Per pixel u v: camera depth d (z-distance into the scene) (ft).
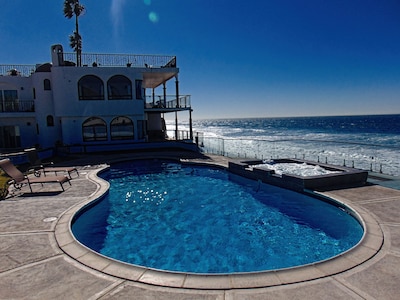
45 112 74.64
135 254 21.17
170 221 27.58
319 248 21.39
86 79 73.20
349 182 33.35
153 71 77.46
